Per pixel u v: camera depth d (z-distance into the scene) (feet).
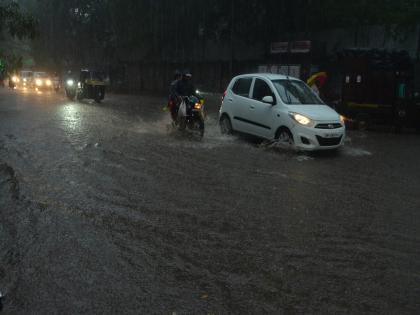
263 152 36.17
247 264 15.97
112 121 54.34
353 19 92.68
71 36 177.78
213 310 12.95
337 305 13.41
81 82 87.71
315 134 35.27
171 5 129.08
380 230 19.63
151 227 19.26
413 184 27.76
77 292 13.82
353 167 32.30
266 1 108.27
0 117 55.26
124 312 12.76
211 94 127.44
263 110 38.73
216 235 18.57
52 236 18.01
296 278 15.02
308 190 25.66
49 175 27.25
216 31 127.24
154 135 43.42
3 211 20.76
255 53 118.21
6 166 29.35
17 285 14.17
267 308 13.14
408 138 49.93
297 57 100.94
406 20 81.05
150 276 14.93
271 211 21.77
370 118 56.54
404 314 13.01
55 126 48.11
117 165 30.37
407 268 15.98
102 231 18.66
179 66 143.74
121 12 137.59
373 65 55.93
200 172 29.07
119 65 170.81
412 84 55.98
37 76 131.34
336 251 17.28
